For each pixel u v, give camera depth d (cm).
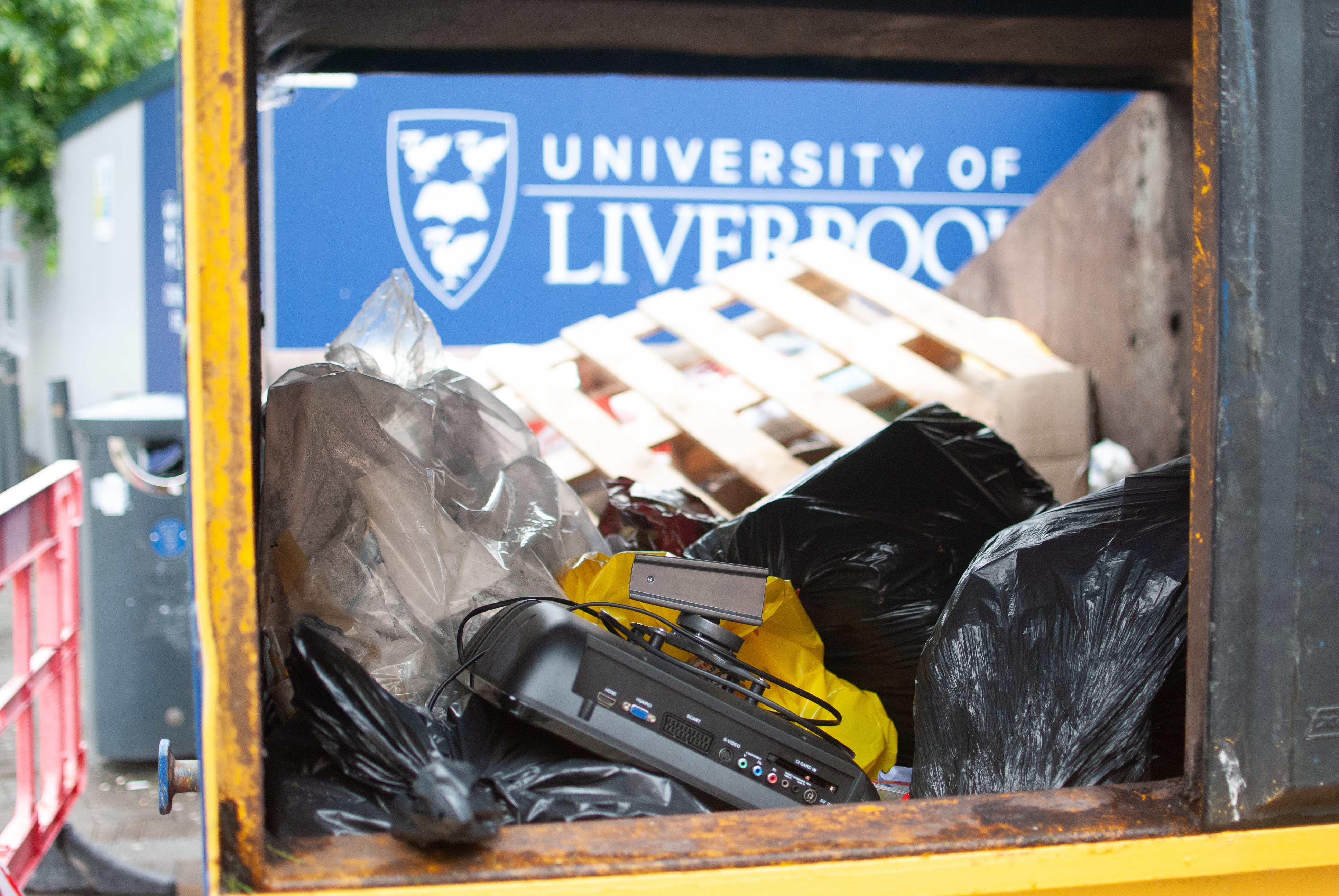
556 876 98
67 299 969
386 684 137
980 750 143
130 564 310
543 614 126
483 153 539
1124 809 111
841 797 128
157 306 780
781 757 127
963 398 379
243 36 90
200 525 92
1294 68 106
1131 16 247
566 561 183
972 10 240
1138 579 144
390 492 150
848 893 102
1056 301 436
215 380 92
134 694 314
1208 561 107
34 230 1038
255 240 136
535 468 189
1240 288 105
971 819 109
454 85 534
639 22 244
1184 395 347
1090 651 142
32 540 234
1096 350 404
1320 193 107
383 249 536
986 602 150
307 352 513
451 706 135
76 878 250
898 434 212
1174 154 353
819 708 163
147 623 312
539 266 546
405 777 113
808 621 183
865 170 560
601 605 142
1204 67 105
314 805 110
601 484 353
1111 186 393
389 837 104
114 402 329
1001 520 206
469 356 539
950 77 285
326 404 152
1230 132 105
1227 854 108
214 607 93
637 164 549
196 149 90
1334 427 108
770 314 421
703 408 370
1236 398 106
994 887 104
